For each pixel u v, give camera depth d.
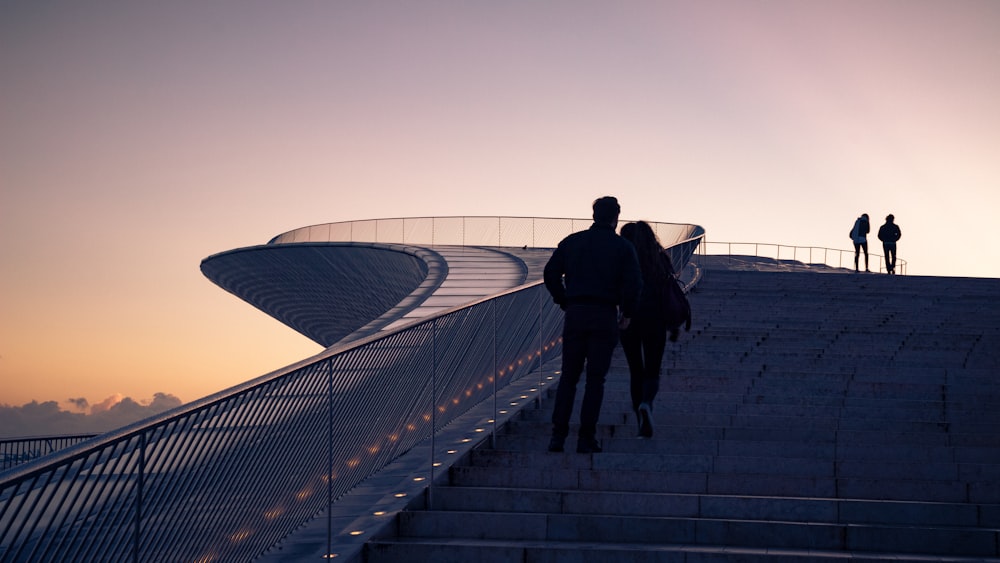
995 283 21.52
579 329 7.02
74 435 20.80
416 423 7.11
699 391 10.32
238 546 4.51
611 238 7.11
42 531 2.99
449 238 43.34
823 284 21.66
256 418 4.47
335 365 5.33
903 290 20.88
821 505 5.89
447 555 5.29
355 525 5.52
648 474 6.45
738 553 5.14
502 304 9.52
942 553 5.37
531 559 5.28
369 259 42.47
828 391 10.02
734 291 20.17
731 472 6.79
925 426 8.28
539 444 7.58
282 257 48.19
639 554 5.22
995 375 10.95
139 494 3.54
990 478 6.57
